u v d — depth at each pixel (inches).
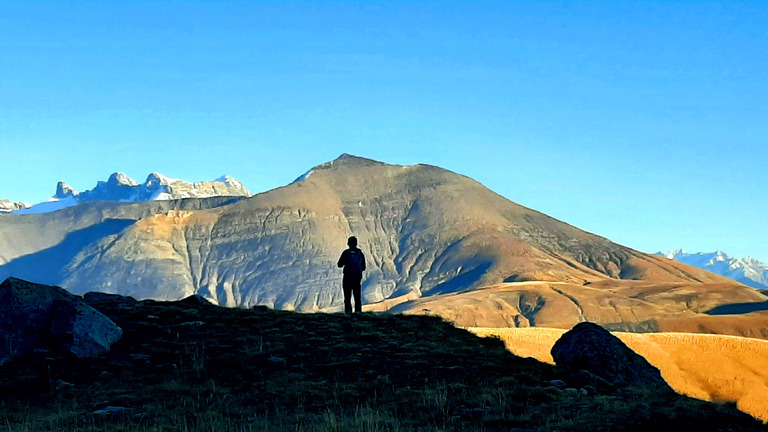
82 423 668.7
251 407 712.4
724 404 711.7
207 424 653.3
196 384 782.5
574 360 850.1
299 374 801.6
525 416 658.2
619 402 692.7
